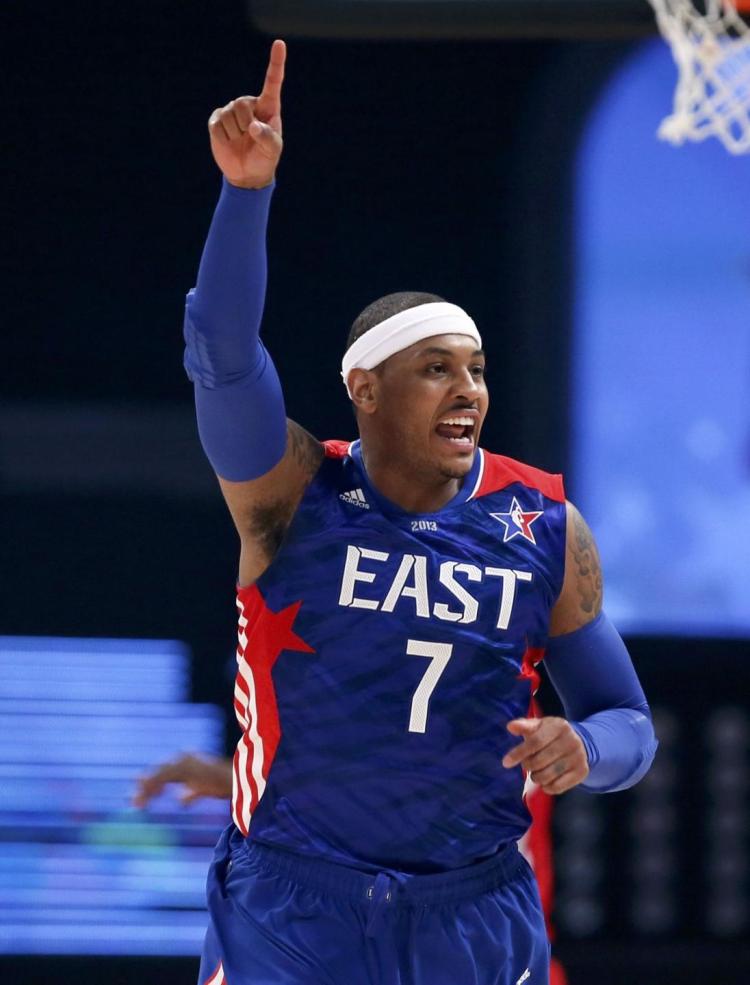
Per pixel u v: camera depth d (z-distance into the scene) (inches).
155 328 1252.5
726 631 1135.6
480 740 378.3
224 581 1214.3
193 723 1142.3
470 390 382.6
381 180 1247.5
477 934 381.7
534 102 1185.4
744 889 1064.2
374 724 374.3
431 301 389.7
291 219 1248.8
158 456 1229.7
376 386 387.9
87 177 1254.9
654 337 1154.0
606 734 383.6
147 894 1049.5
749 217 1145.4
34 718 1132.5
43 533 1213.7
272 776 384.8
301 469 387.2
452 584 378.9
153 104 1259.2
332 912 375.2
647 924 1059.3
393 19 771.4
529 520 391.5
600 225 1164.5
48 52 1253.7
